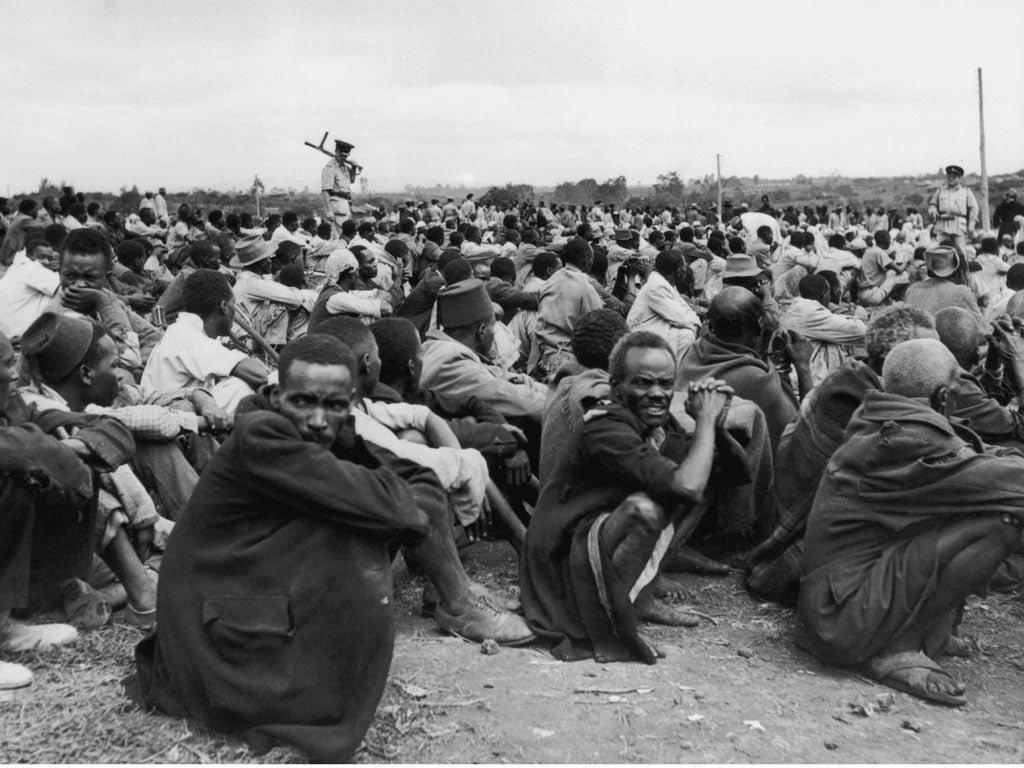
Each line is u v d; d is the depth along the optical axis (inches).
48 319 191.6
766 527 213.2
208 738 134.6
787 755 138.8
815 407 194.2
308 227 827.4
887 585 163.0
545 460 199.3
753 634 182.9
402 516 137.4
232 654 133.2
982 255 628.4
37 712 142.9
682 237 703.1
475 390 226.2
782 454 201.0
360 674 134.3
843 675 167.3
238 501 137.3
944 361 168.6
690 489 157.9
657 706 150.5
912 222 1561.3
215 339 239.6
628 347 170.1
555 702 150.7
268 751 130.7
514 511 229.6
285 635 132.4
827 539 171.2
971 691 165.8
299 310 392.5
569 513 169.9
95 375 193.8
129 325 274.2
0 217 789.9
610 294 420.8
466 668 161.9
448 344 231.5
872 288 579.2
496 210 1679.4
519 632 170.6
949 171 853.2
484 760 134.4
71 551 169.3
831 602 166.7
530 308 382.3
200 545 138.9
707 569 210.4
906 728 149.6
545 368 347.9
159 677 141.8
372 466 147.4
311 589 133.6
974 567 160.1
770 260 639.1
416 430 194.1
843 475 170.6
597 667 163.6
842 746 142.3
